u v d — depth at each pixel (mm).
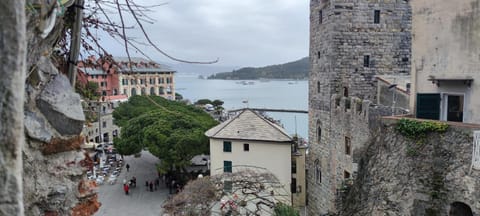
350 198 18891
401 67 28391
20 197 2033
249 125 33281
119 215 31812
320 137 29969
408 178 14758
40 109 3822
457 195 13227
